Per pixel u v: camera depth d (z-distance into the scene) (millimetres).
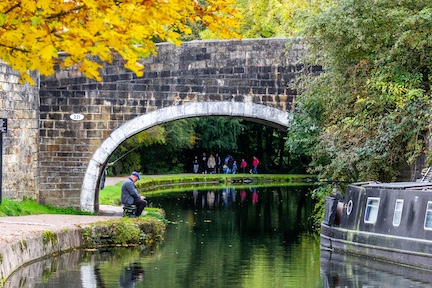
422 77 24766
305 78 27828
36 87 28984
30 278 17875
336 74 25609
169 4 9445
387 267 20359
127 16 9336
